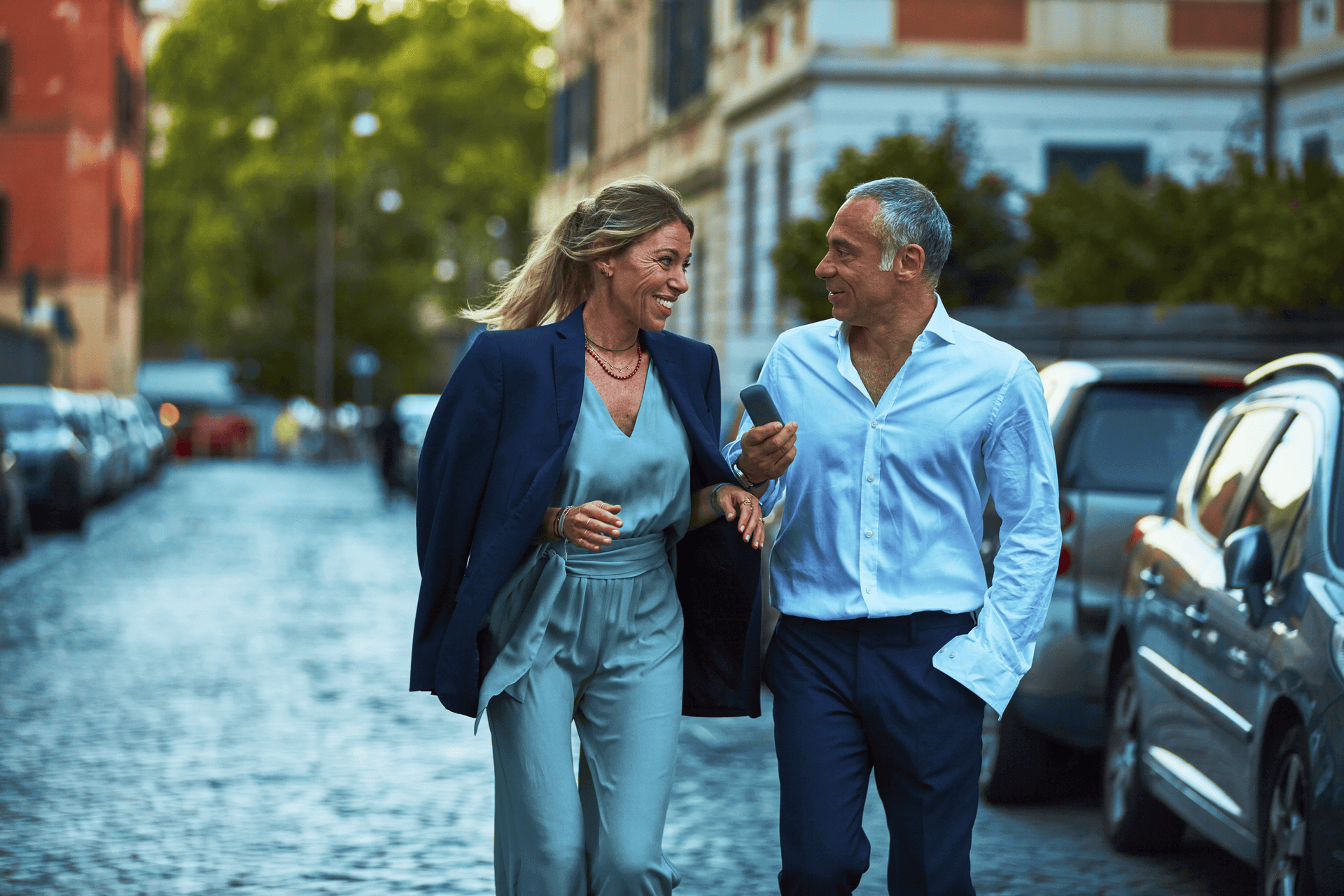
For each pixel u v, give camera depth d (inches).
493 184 3154.5
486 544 195.2
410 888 302.4
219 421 2915.8
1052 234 785.6
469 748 435.8
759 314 1317.7
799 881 197.9
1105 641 363.3
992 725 437.4
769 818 361.7
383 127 3127.5
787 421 206.1
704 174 1471.5
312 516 1439.5
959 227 851.4
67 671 562.3
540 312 209.3
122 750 429.1
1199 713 291.6
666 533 205.6
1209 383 382.6
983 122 1164.5
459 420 197.2
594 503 193.0
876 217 199.9
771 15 1277.1
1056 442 378.3
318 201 3065.9
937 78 1163.9
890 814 202.2
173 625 685.3
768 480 202.4
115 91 2443.4
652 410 201.6
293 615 726.5
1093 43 1164.5
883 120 1167.0
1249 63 1160.8
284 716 480.4
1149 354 650.8
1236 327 617.0
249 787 387.5
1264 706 260.7
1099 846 339.9
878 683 198.5
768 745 449.7
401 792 383.6
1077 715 364.2
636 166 1777.8
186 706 495.2
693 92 1534.2
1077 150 1168.2
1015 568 198.2
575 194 2138.3
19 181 2410.2
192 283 3238.2
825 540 202.5
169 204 3395.7
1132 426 377.4
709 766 419.8
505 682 196.4
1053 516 199.8
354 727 463.8
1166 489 369.4
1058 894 300.8
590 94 2037.4
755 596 202.4
